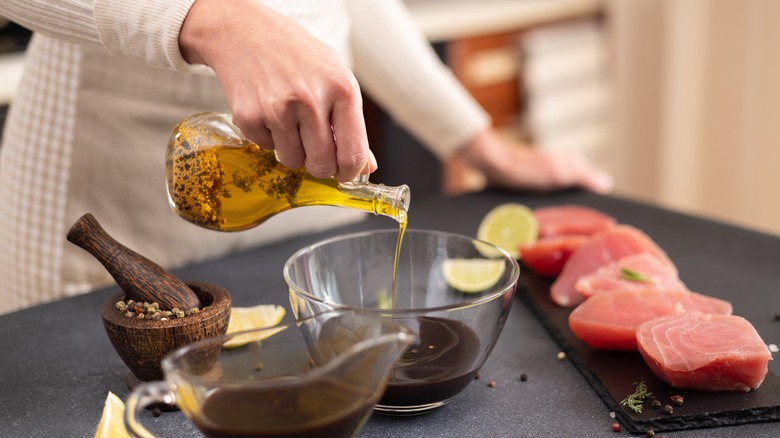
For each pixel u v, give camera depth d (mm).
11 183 1113
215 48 737
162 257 1125
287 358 690
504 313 760
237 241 1126
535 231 1065
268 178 777
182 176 779
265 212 798
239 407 625
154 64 798
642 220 1144
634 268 920
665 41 2205
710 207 2158
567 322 897
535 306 935
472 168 1276
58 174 1090
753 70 1979
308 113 694
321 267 837
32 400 792
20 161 1102
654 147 2354
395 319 723
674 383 774
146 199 1108
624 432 742
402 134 1981
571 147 2260
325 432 634
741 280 977
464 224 1136
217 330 779
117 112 1078
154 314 773
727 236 1088
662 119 2273
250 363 683
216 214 795
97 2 778
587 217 1096
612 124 2332
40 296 1113
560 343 872
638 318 834
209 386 623
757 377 763
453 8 2090
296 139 715
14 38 1666
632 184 2377
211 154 773
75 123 1076
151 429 749
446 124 1251
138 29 767
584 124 2277
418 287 877
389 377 733
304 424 628
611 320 834
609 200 1215
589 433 741
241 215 798
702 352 767
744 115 2023
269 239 1129
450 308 726
